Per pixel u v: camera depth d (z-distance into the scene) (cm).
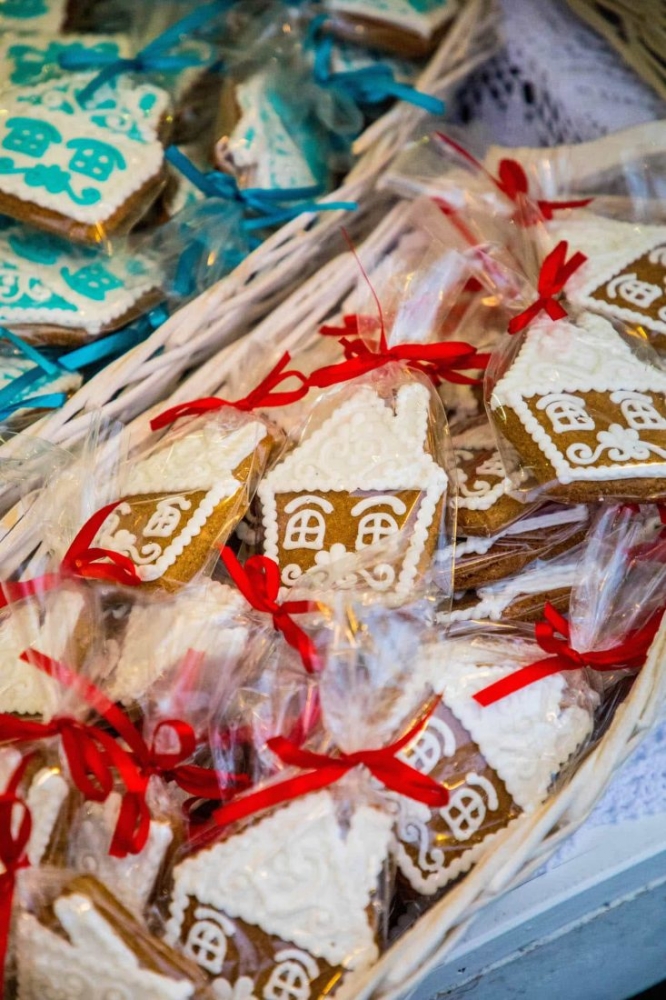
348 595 59
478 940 60
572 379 64
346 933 56
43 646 60
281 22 78
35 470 65
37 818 57
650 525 65
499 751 58
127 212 71
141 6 78
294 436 66
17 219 71
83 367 73
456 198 72
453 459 65
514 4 82
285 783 57
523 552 65
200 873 56
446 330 73
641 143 74
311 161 78
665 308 67
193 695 59
